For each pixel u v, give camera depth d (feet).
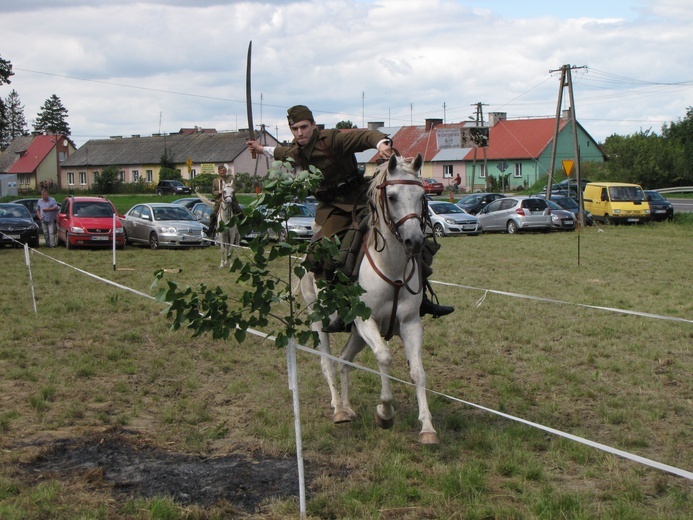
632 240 94.84
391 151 19.26
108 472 18.42
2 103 176.45
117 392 25.67
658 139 202.90
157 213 84.99
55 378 27.04
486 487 17.40
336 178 21.31
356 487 17.21
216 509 16.06
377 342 19.08
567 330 36.58
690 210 152.56
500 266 65.98
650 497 17.11
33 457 19.20
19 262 67.00
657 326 37.37
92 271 59.77
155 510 15.78
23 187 298.76
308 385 26.45
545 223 108.99
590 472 18.24
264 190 16.40
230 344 32.83
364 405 24.26
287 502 16.40
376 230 19.39
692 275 59.26
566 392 25.93
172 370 28.48
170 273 59.41
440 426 22.02
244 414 23.44
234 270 16.69
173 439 20.93
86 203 84.58
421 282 20.33
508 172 241.55
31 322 36.81
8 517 15.42
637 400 24.88
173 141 294.87
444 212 108.37
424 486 17.54
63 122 429.38
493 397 25.52
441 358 31.40
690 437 21.16
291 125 21.20
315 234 22.13
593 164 212.23
